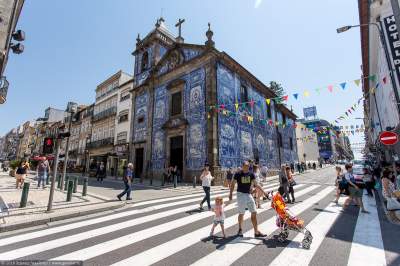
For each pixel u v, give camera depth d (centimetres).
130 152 2192
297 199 872
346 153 7875
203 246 378
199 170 1495
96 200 811
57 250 360
